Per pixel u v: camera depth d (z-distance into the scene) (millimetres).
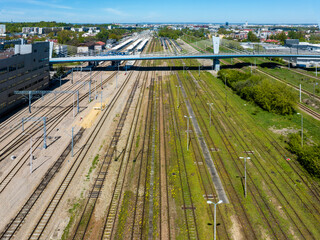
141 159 58219
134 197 45562
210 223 39844
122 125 77500
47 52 116688
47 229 38656
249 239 37094
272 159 58969
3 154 59719
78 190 47469
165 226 39188
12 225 39438
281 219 40906
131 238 37031
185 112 89250
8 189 47594
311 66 172500
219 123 80000
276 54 153375
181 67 173000
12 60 87500
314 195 46656
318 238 37312
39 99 102000
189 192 47031
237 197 45812
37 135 70000
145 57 148500
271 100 89562
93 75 147125
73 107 86125
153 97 106812
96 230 38469
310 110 92188
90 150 62219
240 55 150625
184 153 61125
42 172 52969
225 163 57031
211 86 124250
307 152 55375
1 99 82312
